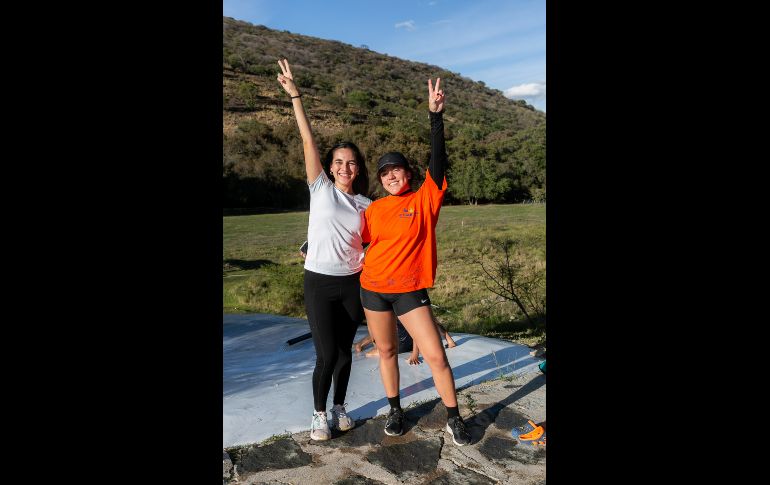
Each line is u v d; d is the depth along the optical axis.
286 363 4.57
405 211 2.74
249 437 3.04
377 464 2.73
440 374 2.89
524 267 13.12
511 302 8.65
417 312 2.82
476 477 2.60
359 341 4.93
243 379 4.07
